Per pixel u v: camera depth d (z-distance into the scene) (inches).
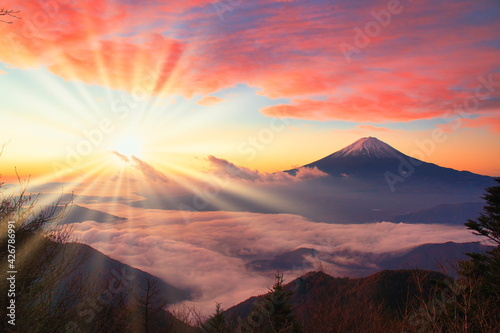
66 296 203.2
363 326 204.7
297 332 252.7
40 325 185.5
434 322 165.3
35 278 191.5
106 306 234.5
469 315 167.5
